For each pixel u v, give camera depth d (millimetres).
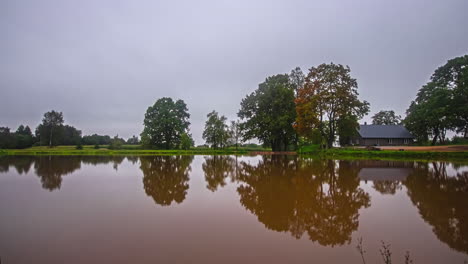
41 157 37938
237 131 61156
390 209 8109
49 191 11203
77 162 27781
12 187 12234
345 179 13992
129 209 8227
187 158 35781
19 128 96062
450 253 5000
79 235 5953
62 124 78688
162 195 10359
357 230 6328
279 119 41250
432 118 32656
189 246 5352
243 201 9320
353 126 34844
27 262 4641
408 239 5715
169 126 60281
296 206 8609
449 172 16141
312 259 4805
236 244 5484
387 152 28016
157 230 6305
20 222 6910
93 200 9461
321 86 34875
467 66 31312
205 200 9492
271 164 23562
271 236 5965
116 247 5281
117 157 38438
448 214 7512
